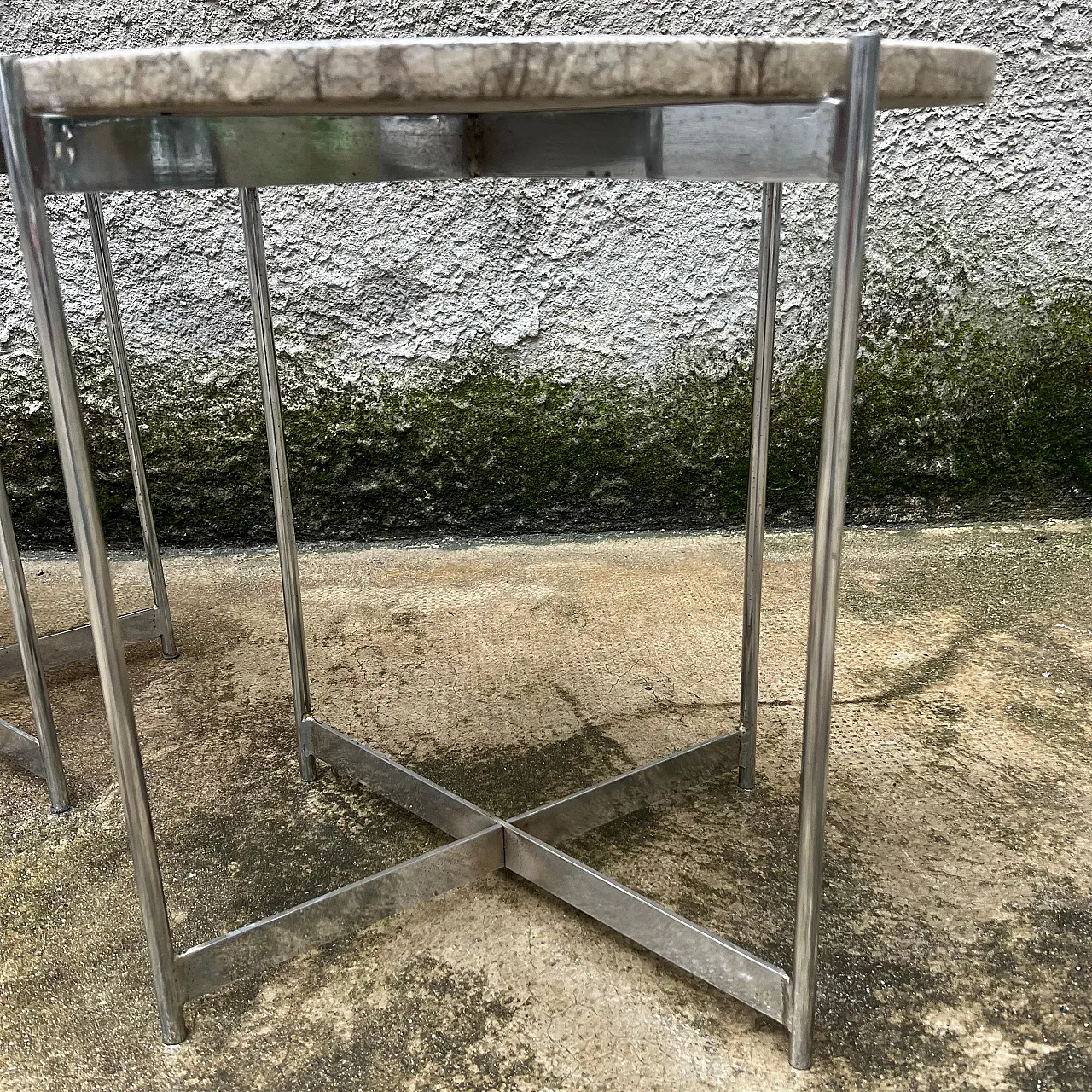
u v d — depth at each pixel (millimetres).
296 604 1021
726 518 1869
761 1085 665
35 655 988
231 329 1744
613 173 711
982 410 1833
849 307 577
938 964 776
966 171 1736
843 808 989
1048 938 804
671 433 1817
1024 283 1785
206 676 1330
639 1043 704
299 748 1064
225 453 1796
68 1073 690
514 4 1642
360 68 505
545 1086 666
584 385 1797
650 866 904
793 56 524
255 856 938
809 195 1717
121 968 795
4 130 571
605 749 1114
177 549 1854
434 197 1701
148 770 1100
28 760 1059
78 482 628
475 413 1801
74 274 1714
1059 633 1396
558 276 1749
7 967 800
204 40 1649
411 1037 713
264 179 692
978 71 614
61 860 944
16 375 1746
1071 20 1673
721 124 624
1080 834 940
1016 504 1883
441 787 1005
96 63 535
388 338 1762
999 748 1096
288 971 786
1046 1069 676
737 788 1037
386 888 820
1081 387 1825
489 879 904
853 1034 709
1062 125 1715
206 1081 680
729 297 1763
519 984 766
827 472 604
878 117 1709
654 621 1467
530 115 740
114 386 1753
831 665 628
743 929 817
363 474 1819
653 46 503
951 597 1534
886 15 1667
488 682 1286
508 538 1871
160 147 642
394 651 1388
